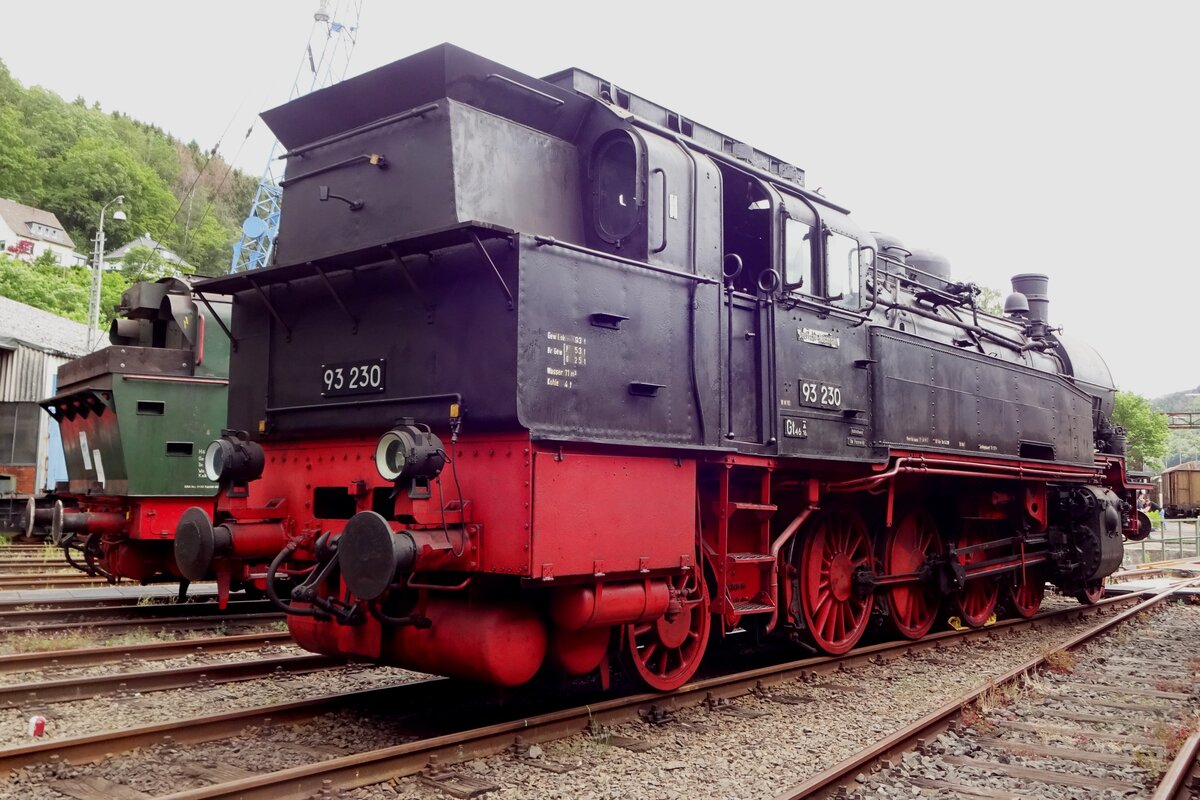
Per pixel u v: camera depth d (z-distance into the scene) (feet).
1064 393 44.16
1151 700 24.81
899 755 18.42
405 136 21.16
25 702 20.99
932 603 35.83
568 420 18.72
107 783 15.67
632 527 20.03
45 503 64.59
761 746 19.33
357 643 19.95
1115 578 65.00
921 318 35.24
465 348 18.74
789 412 25.57
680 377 21.91
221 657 27.71
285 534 22.02
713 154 25.30
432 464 17.84
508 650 18.26
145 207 309.01
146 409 35.88
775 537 27.63
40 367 75.61
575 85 22.85
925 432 31.89
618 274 20.35
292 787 14.84
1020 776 17.67
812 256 27.58
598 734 19.39
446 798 15.44
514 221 20.99
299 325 22.67
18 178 285.64
